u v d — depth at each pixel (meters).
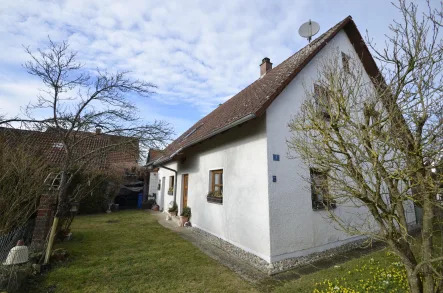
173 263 5.22
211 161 8.34
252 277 4.52
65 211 6.24
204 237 7.63
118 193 15.75
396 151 2.95
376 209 3.01
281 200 5.60
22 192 5.47
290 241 5.54
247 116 5.30
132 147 6.20
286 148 5.95
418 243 4.09
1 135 6.09
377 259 5.00
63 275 4.52
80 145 8.50
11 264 4.09
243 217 6.25
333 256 5.66
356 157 3.14
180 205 11.10
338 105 3.39
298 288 3.94
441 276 2.52
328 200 4.39
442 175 2.64
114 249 6.22
